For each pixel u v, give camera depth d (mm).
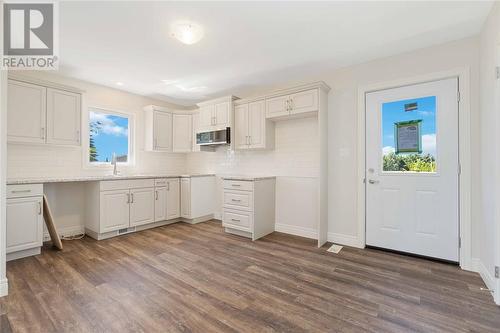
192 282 2109
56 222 3332
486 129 2092
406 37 2402
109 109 3930
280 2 1892
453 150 2453
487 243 2061
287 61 2955
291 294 1921
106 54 2750
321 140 3080
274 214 3795
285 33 2332
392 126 2807
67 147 3443
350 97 3092
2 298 1820
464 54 2400
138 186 3658
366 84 2959
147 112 4359
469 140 2354
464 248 2373
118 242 3180
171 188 4137
